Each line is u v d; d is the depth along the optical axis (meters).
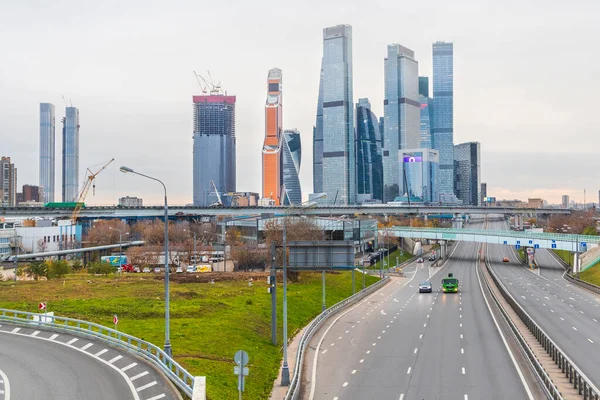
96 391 36.62
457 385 45.88
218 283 105.06
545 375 43.12
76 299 74.81
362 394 43.84
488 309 93.38
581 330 73.44
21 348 48.00
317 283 116.50
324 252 58.28
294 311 82.81
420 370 51.22
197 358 49.12
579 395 42.09
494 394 43.19
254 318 72.25
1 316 60.25
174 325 61.78
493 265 195.75
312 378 49.22
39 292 81.56
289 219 145.62
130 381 38.91
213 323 64.31
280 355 57.94
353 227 161.88
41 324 56.53
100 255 198.38
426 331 72.06
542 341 61.16
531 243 181.75
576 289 126.94
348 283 126.62
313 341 66.06
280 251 93.50
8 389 36.84
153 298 78.31
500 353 57.97
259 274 122.25
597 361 55.19
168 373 39.78
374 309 94.75
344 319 83.31
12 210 184.38
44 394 35.88
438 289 128.88
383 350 60.50
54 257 188.25
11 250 196.00
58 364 43.06
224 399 39.56
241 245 176.88
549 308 95.69
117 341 49.19
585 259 176.00
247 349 56.31
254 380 46.75
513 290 124.69
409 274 170.88
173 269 149.38
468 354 57.69
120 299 75.94
